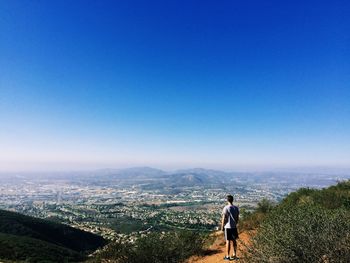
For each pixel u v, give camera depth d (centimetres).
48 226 5603
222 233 1406
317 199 1252
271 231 568
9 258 3100
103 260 1127
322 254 514
